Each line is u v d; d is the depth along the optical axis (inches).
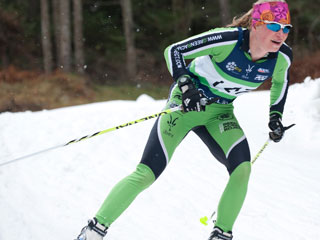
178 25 1774.1
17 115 548.4
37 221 281.3
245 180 224.5
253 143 469.7
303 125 504.1
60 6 1482.5
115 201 221.6
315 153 454.9
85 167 379.9
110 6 1833.2
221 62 225.3
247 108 571.5
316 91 543.8
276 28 210.1
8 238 259.8
